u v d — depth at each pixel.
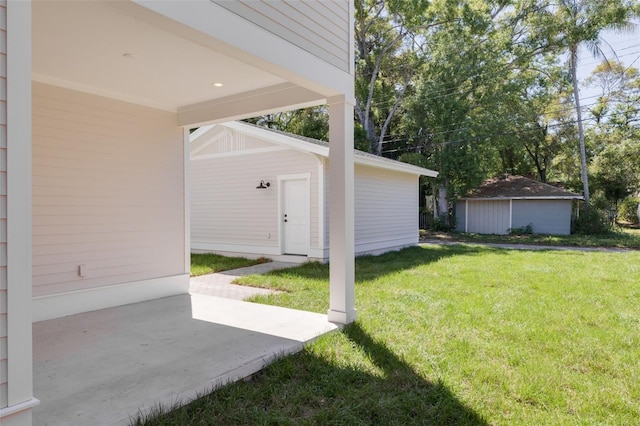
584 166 17.56
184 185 5.76
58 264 4.39
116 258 4.93
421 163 18.11
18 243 1.77
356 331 3.87
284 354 3.25
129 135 5.08
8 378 1.73
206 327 3.95
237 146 10.02
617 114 20.69
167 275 5.52
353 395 2.63
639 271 7.64
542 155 23.38
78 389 2.58
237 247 10.09
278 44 3.33
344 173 4.04
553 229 17.50
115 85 4.59
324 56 3.85
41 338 3.62
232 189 10.14
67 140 4.48
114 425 2.18
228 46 2.92
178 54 3.60
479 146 18.09
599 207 18.83
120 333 3.76
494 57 18.03
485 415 2.43
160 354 3.20
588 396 2.68
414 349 3.42
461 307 4.84
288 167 9.24
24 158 1.79
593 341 3.71
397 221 11.98
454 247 12.70
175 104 5.45
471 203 19.05
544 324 4.21
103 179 4.81
